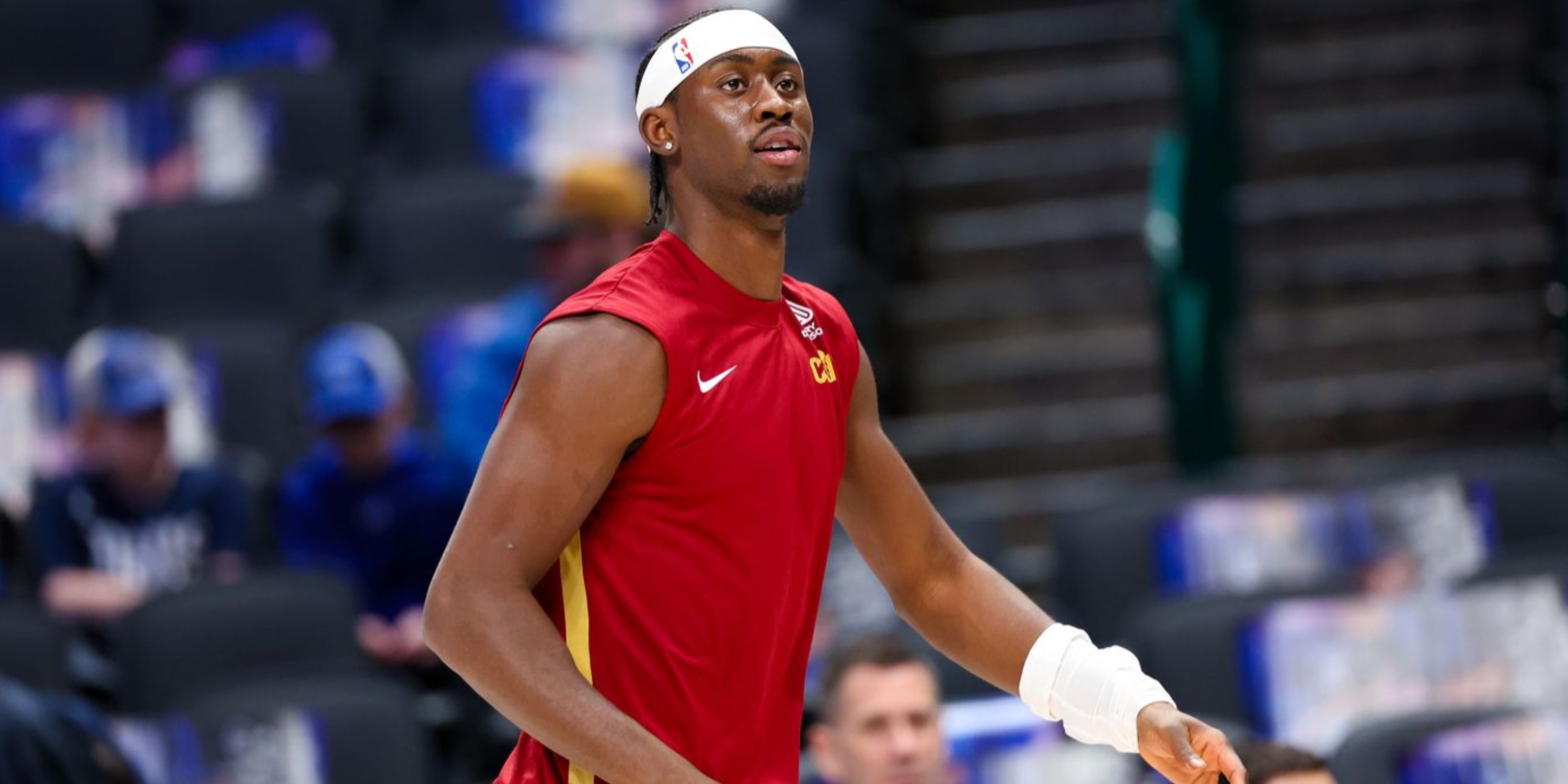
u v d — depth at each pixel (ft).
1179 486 60.75
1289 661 52.42
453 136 82.64
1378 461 71.56
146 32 88.89
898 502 26.50
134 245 77.20
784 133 23.61
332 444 62.28
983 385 77.20
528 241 76.07
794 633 24.36
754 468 23.45
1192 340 67.67
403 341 70.69
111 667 57.52
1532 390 74.84
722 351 23.52
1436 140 81.41
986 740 48.06
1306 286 78.07
